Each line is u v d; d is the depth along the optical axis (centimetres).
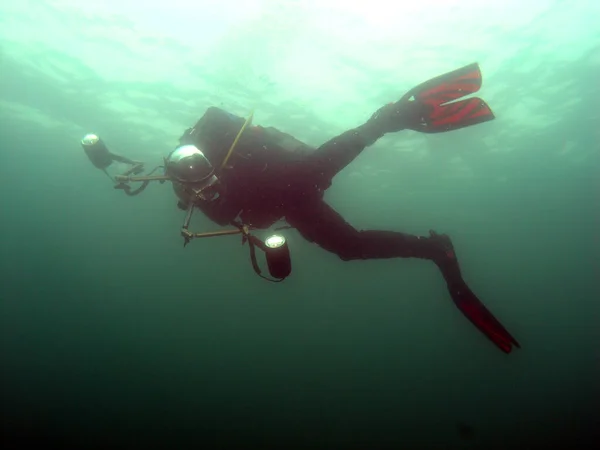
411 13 930
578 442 1677
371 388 2845
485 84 1186
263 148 351
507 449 1755
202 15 959
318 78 1134
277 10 920
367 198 2133
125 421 2223
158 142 1628
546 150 1731
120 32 1032
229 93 1224
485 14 934
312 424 2245
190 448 1912
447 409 2373
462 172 1878
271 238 302
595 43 1050
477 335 2572
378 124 385
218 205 356
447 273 480
